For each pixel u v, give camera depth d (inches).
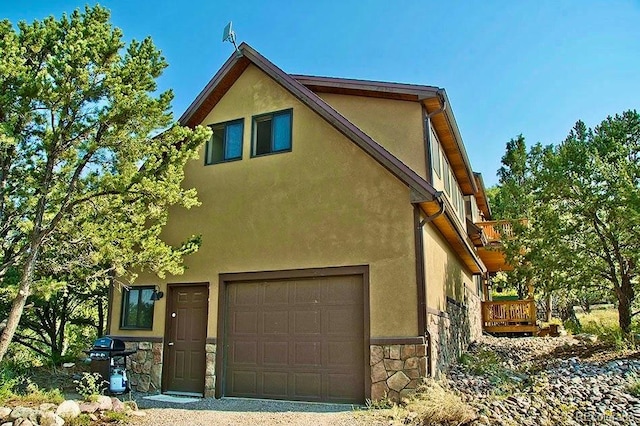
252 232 417.7
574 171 589.6
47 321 685.9
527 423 274.2
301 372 377.1
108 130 331.9
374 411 318.7
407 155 436.8
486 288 923.4
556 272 590.6
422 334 341.4
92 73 319.9
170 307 438.0
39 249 346.9
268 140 436.8
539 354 528.1
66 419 277.0
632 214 502.6
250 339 401.1
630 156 650.2
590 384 347.6
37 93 297.3
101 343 404.8
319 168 403.5
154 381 423.5
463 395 333.1
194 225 444.8
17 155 336.8
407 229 360.8
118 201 355.3
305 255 391.2
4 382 343.0
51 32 338.6
